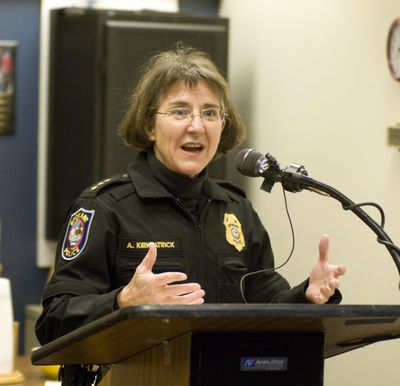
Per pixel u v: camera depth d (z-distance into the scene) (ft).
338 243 31.55
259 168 16.61
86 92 38.42
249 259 20.01
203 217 19.29
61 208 40.63
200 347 13.38
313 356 14.24
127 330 12.78
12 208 42.83
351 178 31.04
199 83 18.69
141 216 18.49
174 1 43.75
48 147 41.73
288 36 36.50
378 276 28.89
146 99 19.03
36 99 42.86
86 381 18.28
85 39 38.52
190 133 18.51
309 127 34.40
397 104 28.40
